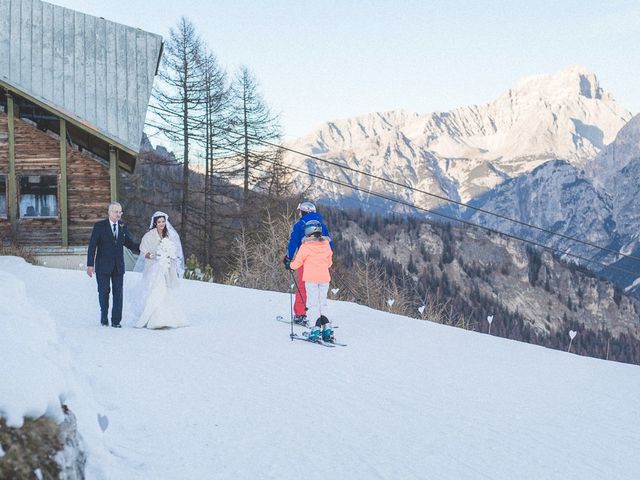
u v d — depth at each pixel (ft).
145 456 16.20
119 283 39.04
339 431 19.94
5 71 83.87
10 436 9.83
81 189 83.41
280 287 103.04
